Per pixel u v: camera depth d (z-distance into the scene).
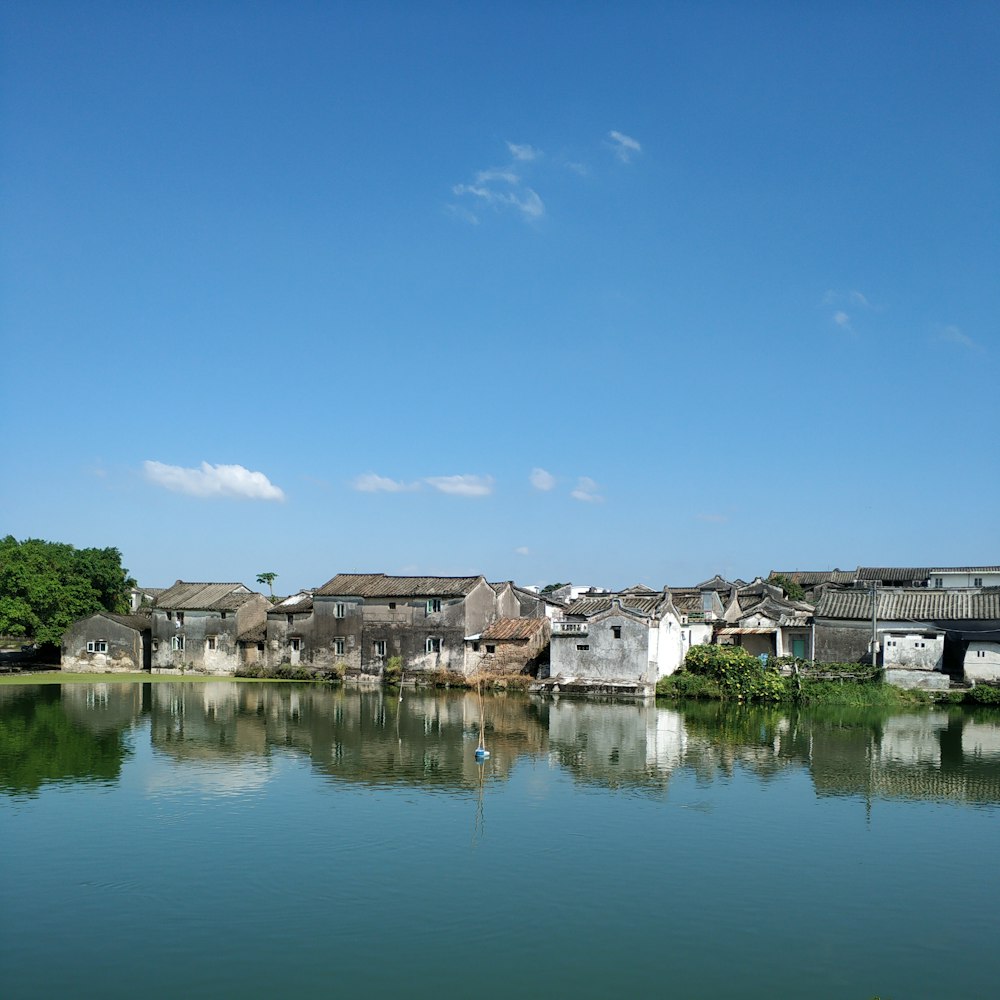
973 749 45.34
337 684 77.69
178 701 64.56
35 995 19.80
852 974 20.94
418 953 21.75
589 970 20.98
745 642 78.69
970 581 101.12
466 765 41.06
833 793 36.03
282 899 24.86
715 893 25.47
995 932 23.20
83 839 29.75
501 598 82.56
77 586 91.06
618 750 44.84
